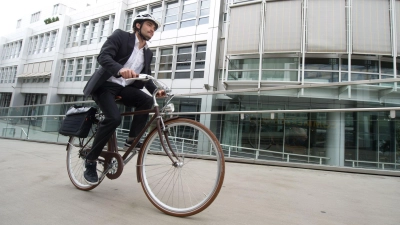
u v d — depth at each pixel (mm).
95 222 1486
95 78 1945
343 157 4617
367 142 4449
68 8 25172
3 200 1875
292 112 5125
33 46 23234
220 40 12148
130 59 2094
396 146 4199
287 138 5133
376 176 3965
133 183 2539
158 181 1971
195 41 12633
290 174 3828
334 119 4762
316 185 2996
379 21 8914
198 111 6141
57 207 1739
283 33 9742
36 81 21453
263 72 10242
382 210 2006
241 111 5656
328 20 9273
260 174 3678
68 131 2242
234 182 2930
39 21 25547
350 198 2391
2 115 11602
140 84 2166
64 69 19531
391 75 9086
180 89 12594
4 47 26531
